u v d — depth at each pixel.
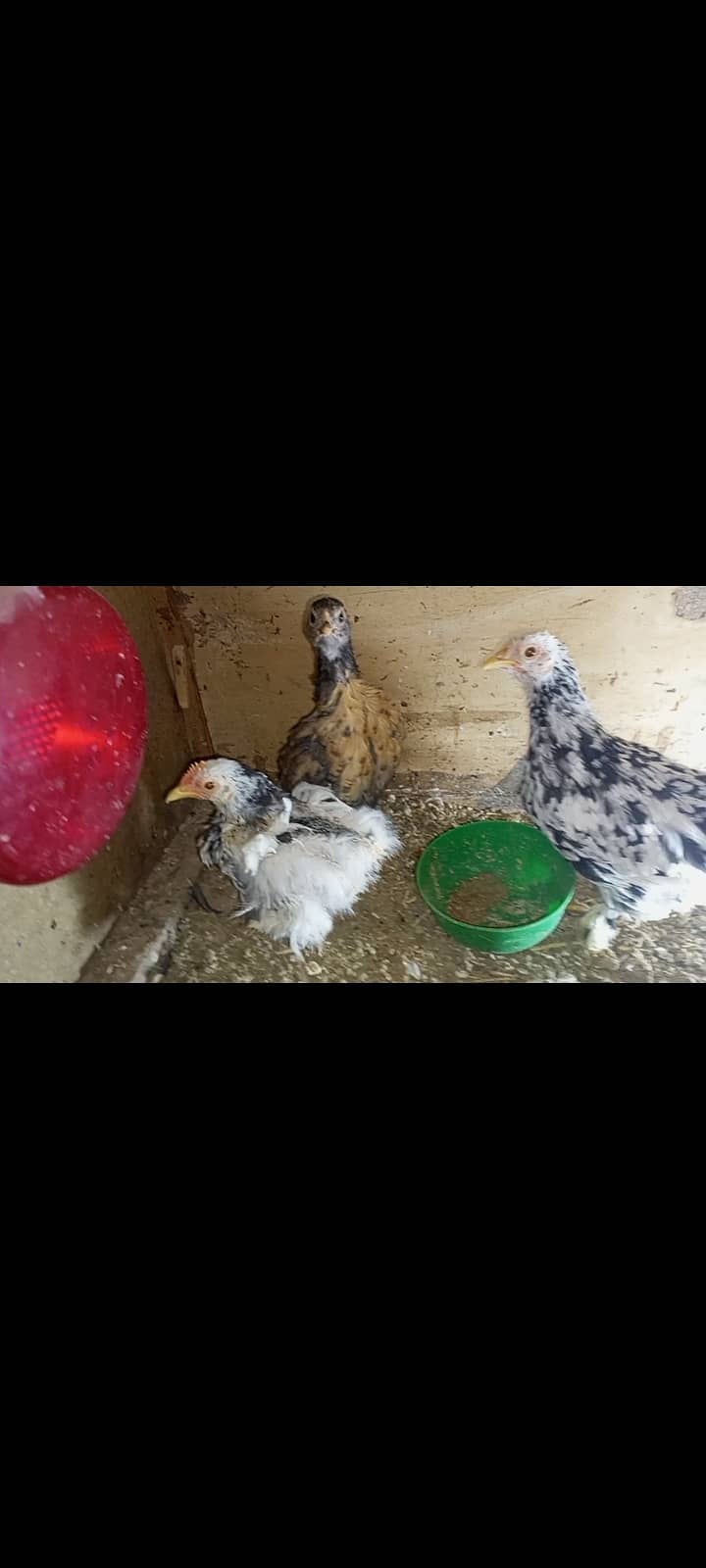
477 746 0.76
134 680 0.39
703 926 0.64
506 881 0.67
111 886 0.66
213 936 0.67
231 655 0.74
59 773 0.35
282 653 0.73
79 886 0.61
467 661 0.71
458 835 0.69
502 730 0.75
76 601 0.36
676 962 0.61
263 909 0.63
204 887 0.71
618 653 0.67
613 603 0.65
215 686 0.76
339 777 0.67
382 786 0.72
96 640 0.36
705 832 0.53
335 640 0.64
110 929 0.66
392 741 0.71
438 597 0.68
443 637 0.70
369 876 0.66
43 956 0.57
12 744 0.33
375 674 0.73
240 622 0.72
